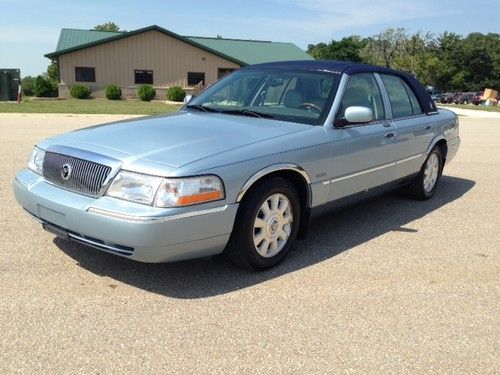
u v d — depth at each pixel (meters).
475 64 96.25
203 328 3.31
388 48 72.81
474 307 3.76
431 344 3.25
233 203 3.75
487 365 3.05
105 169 3.61
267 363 2.98
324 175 4.56
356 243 4.98
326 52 84.81
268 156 3.99
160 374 2.84
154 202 3.45
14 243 4.57
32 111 19.78
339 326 3.41
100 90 37.00
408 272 4.34
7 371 2.80
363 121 4.68
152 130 4.23
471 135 15.25
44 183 4.01
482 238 5.29
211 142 3.93
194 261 4.33
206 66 38.31
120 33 39.44
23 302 3.53
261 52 42.62
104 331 3.22
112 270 4.09
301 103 4.88
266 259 4.17
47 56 35.81
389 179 5.66
